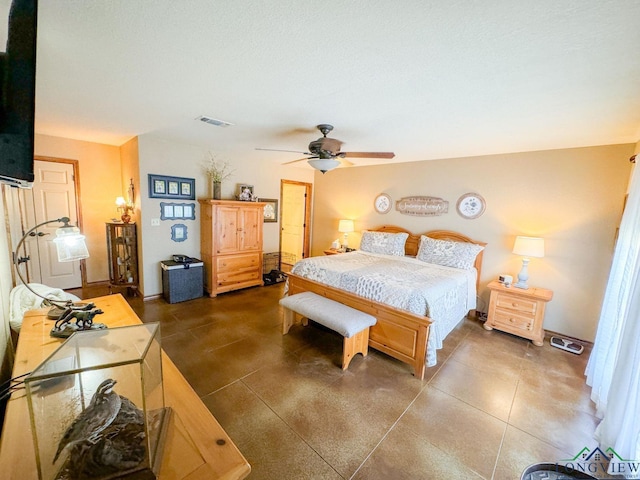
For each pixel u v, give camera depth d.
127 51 1.53
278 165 5.34
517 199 3.57
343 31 1.30
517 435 1.82
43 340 1.43
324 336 3.10
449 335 3.32
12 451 0.80
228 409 1.95
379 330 2.70
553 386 2.36
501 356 2.85
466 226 4.00
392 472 1.53
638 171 2.05
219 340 2.93
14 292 2.33
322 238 5.98
